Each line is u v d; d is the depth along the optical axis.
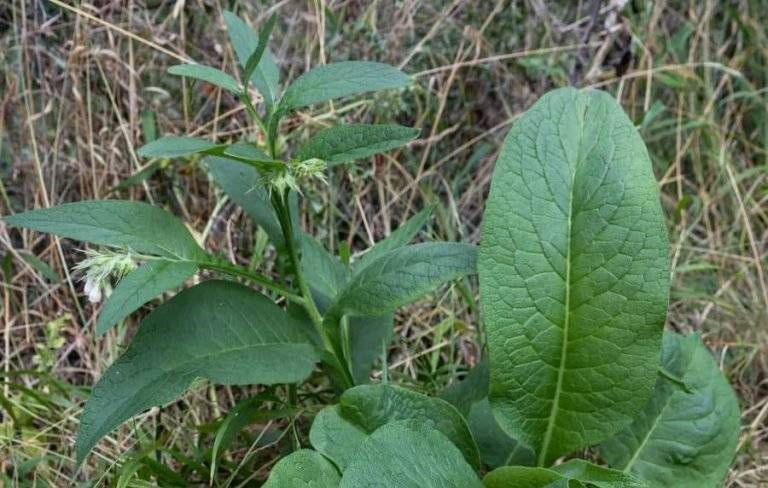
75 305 1.11
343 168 1.20
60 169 1.17
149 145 0.74
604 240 0.77
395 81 0.78
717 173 1.33
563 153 0.78
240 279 1.12
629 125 0.77
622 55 1.25
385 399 0.79
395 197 1.21
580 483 0.75
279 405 0.97
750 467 1.01
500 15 1.30
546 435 0.81
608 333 0.77
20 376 1.05
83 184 1.16
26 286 1.11
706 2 1.42
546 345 0.78
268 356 0.80
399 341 1.11
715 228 1.31
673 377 0.82
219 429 0.87
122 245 0.77
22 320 1.10
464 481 0.75
